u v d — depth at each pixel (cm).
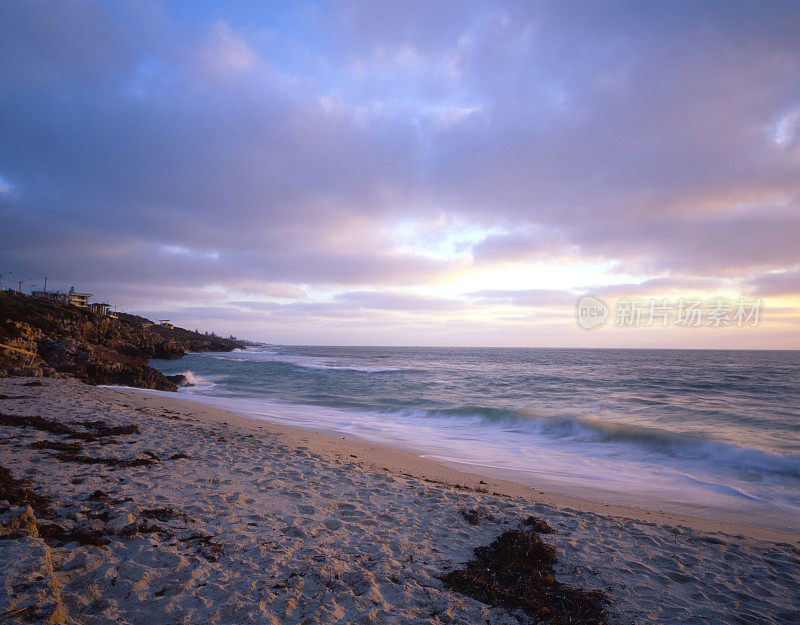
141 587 322
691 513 734
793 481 943
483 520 563
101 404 1304
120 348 5681
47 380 1819
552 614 349
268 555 402
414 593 361
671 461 1120
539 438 1391
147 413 1270
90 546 371
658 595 404
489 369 5006
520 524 561
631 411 1902
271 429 1284
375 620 315
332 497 614
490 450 1213
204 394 2534
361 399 2348
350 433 1395
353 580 369
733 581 443
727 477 976
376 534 488
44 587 265
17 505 404
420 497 650
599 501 777
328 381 3431
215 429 1103
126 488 547
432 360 7938
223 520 481
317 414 1802
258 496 582
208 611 303
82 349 3086
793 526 691
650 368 5209
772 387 2905
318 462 822
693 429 1492
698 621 363
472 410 1767
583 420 1473
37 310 4797
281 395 2539
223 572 362
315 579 365
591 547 504
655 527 596
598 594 394
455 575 399
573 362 7050
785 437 1359
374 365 5891
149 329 11488
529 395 2517
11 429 812
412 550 451
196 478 633
